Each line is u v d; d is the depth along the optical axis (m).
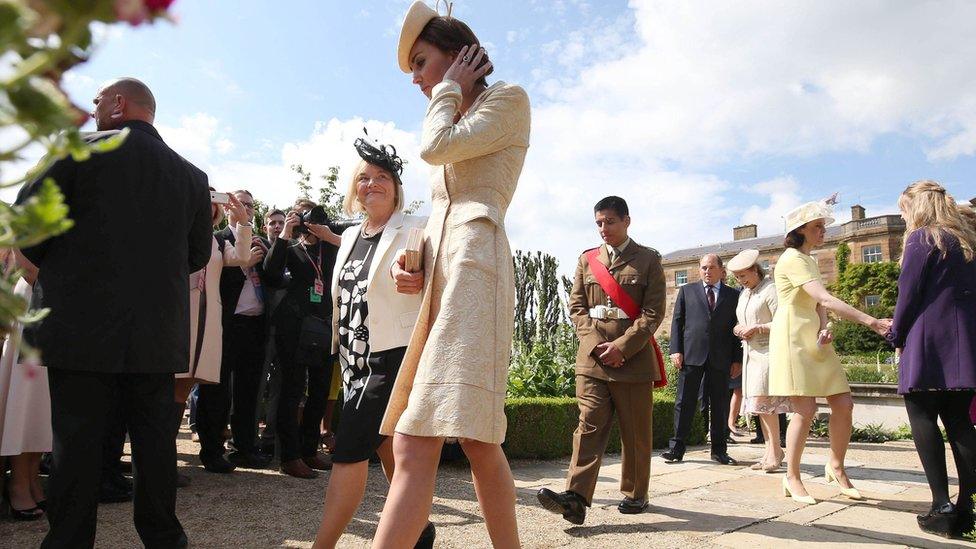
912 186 3.95
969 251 3.62
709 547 3.33
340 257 2.94
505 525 2.12
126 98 2.64
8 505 3.66
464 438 1.94
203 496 4.05
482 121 2.04
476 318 1.94
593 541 3.42
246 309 5.04
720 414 6.46
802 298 4.55
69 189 2.29
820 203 4.51
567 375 8.27
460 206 2.09
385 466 2.75
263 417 7.63
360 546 3.16
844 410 4.57
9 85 0.40
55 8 0.38
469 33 2.28
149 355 2.37
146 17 0.40
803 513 4.15
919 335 3.66
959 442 3.63
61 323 2.24
